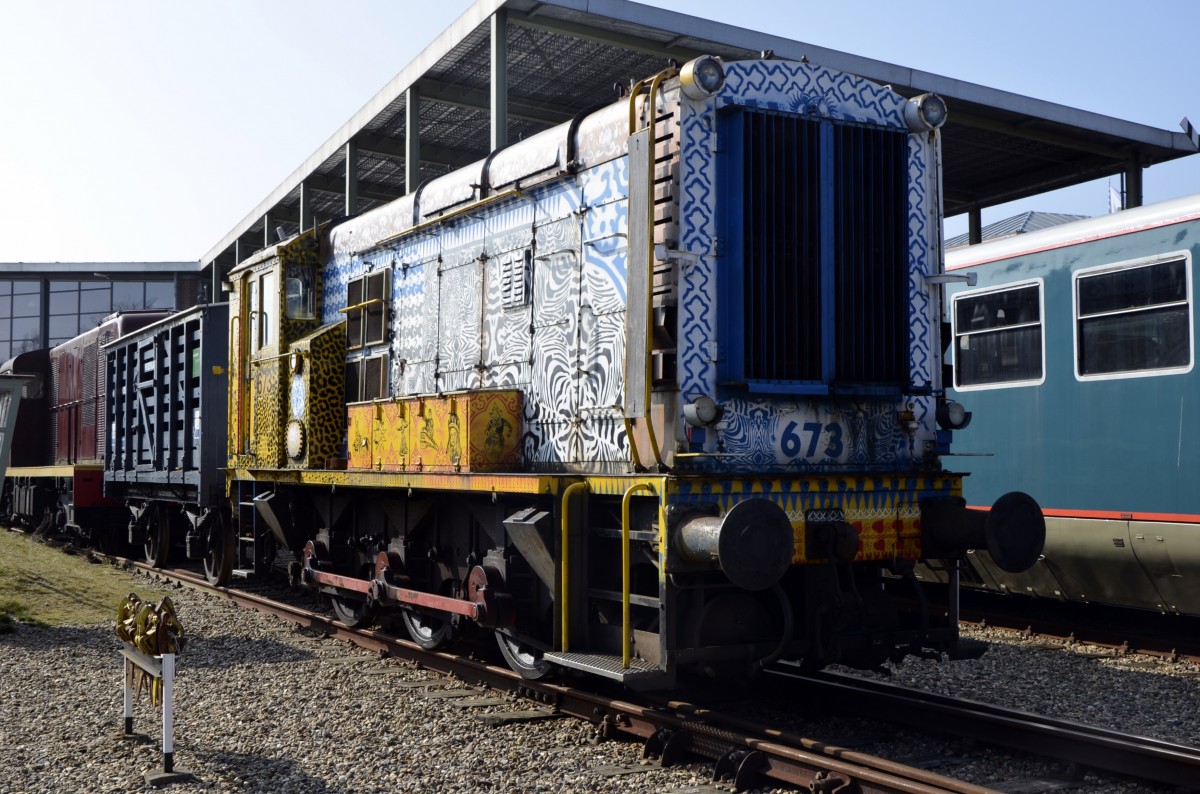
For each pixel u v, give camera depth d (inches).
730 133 277.1
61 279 1774.1
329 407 446.0
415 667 361.4
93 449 818.2
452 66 730.2
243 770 244.1
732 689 311.4
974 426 485.4
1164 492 398.3
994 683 340.2
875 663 285.7
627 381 264.1
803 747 238.7
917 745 258.4
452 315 378.6
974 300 490.6
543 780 233.5
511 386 341.4
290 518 466.9
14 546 744.3
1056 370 445.1
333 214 1159.0
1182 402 392.8
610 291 296.5
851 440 288.0
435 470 347.9
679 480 252.1
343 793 227.1
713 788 227.6
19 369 976.9
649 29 644.1
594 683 316.2
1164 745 237.0
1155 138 794.8
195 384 589.0
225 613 486.3
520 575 316.8
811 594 271.1
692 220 272.1
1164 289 401.4
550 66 732.7
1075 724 256.5
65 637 421.1
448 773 238.7
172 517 666.2
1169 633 452.8
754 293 274.2
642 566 285.4
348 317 453.4
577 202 314.0
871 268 292.7
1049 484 446.3
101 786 233.6
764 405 275.1
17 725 286.0
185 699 314.7
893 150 300.2
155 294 1809.8
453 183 388.5
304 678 344.2
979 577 490.3
